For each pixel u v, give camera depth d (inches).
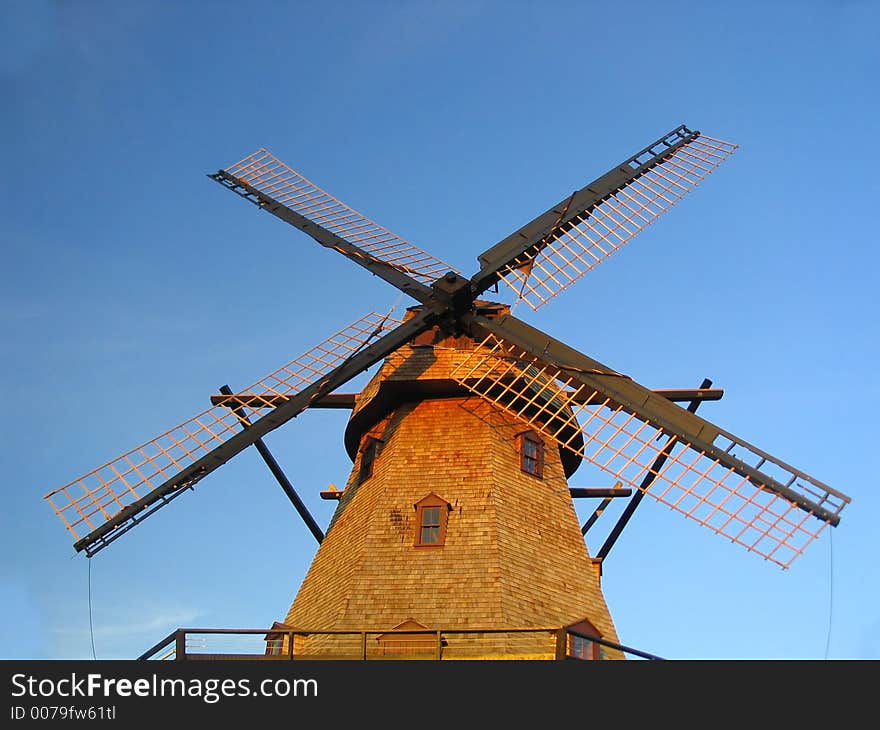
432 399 1275.8
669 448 1166.3
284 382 1275.8
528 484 1226.0
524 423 1266.0
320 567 1226.0
